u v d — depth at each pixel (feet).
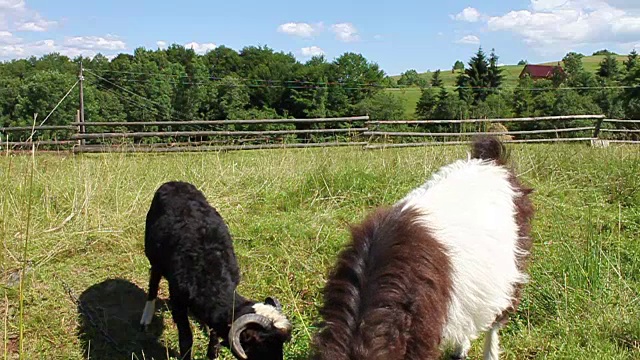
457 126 55.16
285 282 16.44
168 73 138.62
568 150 32.68
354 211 21.80
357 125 75.72
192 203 14.75
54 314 15.28
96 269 17.53
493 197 11.41
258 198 23.11
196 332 15.19
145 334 15.14
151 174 25.84
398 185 23.82
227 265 13.67
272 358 11.30
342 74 155.33
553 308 14.60
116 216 20.20
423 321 8.13
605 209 22.04
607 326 13.46
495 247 10.44
